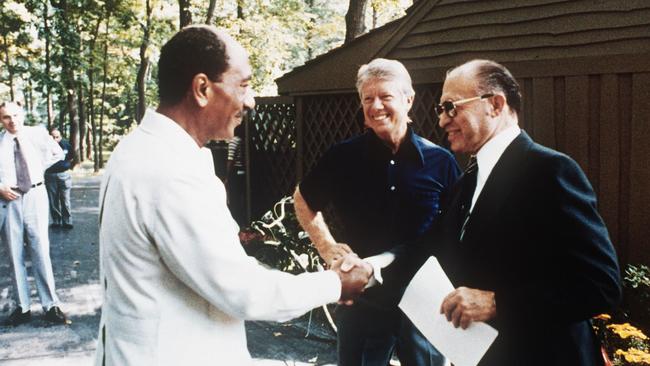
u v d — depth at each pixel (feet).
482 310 6.01
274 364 14.51
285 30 57.77
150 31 79.97
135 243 5.12
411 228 8.95
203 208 5.16
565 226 5.63
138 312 5.15
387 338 9.14
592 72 15.49
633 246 15.08
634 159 14.96
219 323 5.46
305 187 9.55
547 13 16.42
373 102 8.66
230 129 5.65
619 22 15.05
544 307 5.62
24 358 14.94
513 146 6.26
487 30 17.81
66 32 75.77
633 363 12.04
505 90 6.44
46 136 17.84
